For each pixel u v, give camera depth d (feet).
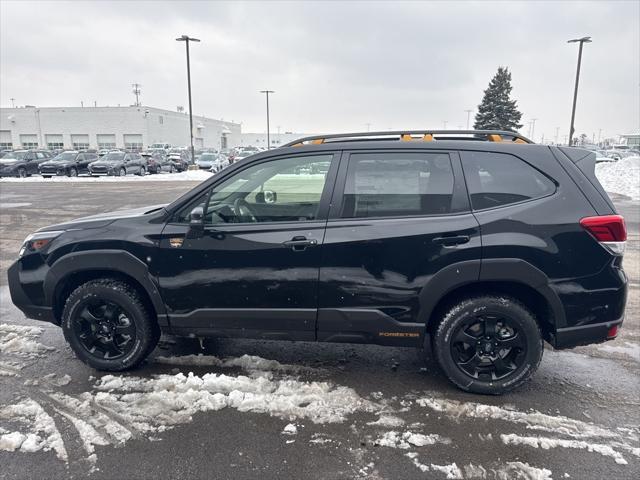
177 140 274.98
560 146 11.10
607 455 9.04
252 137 436.35
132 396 11.10
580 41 105.60
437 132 11.57
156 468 8.69
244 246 11.11
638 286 20.10
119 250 11.66
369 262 10.75
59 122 246.68
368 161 11.05
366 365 12.82
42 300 12.40
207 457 9.00
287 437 9.61
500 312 10.72
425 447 9.29
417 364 12.89
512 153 10.77
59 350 13.76
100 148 245.86
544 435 9.67
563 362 13.12
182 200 11.58
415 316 10.85
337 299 11.00
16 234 32.91
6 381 11.93
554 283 10.35
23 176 102.99
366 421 10.16
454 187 10.71
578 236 10.27
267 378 12.04
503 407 10.71
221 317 11.54
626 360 13.25
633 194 60.13
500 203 10.59
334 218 10.97
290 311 11.20
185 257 11.38
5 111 249.14
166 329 11.97
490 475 8.52
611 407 10.73
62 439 9.52
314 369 12.56
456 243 10.43
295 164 11.31
